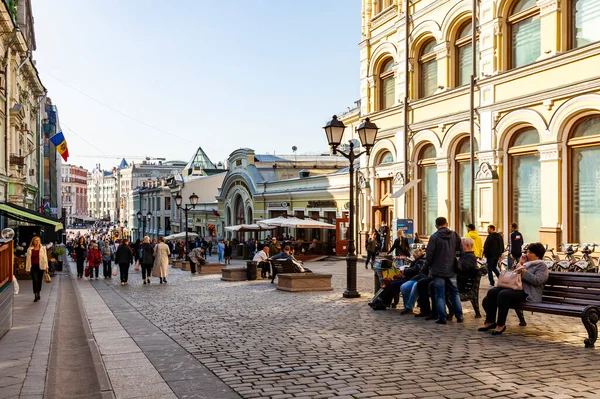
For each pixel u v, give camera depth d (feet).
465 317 35.68
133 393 19.98
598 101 53.72
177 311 40.96
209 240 187.01
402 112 85.30
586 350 25.72
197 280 71.82
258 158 178.19
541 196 60.75
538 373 21.66
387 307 40.06
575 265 50.67
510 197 65.98
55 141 120.06
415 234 76.33
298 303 43.60
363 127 47.39
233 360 24.77
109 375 22.50
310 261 107.34
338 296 47.88
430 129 79.77
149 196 303.07
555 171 58.70
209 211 204.13
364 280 62.18
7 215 83.51
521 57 65.10
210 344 28.35
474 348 26.37
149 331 32.63
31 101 135.85
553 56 58.44
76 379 22.65
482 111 68.80
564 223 58.08
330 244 116.26
